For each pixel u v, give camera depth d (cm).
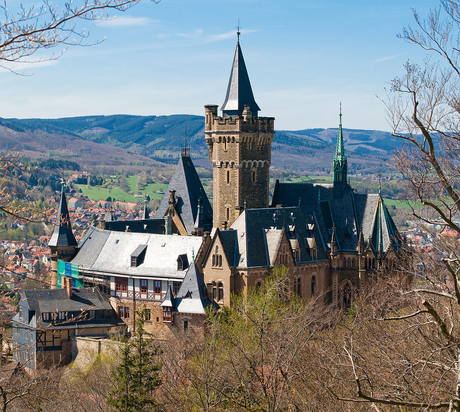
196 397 5247
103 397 7169
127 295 12119
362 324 5378
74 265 13000
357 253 12512
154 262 12075
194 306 10869
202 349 6128
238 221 11762
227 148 13438
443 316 4553
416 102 3631
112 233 13100
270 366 5325
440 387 3972
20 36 2588
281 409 4638
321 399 4828
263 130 13550
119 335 11319
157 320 11819
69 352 11338
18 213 3017
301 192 13662
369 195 12850
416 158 3822
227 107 13738
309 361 5169
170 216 14200
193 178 14675
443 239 4125
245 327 7412
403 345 4681
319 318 9981
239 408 4834
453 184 3847
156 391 7012
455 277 3559
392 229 12494
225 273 11131
